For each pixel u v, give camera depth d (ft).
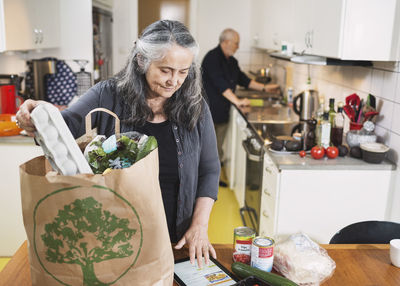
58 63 11.90
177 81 4.20
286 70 15.31
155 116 4.78
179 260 4.42
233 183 14.01
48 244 3.19
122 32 15.67
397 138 7.54
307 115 10.74
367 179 7.66
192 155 4.86
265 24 14.10
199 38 17.70
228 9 17.49
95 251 3.19
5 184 8.99
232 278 4.10
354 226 5.44
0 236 9.25
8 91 10.12
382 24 7.08
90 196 3.04
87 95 4.71
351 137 8.11
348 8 7.04
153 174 3.26
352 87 9.30
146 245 3.29
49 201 3.06
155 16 18.44
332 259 4.59
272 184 8.05
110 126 4.73
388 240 5.44
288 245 4.39
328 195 7.72
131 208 3.14
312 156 7.93
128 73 4.46
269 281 3.86
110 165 3.51
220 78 13.93
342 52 7.22
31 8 9.73
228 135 15.08
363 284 4.18
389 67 7.70
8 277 4.01
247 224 11.12
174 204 4.97
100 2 12.91
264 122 11.05
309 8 8.84
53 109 3.20
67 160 3.18
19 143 8.79
